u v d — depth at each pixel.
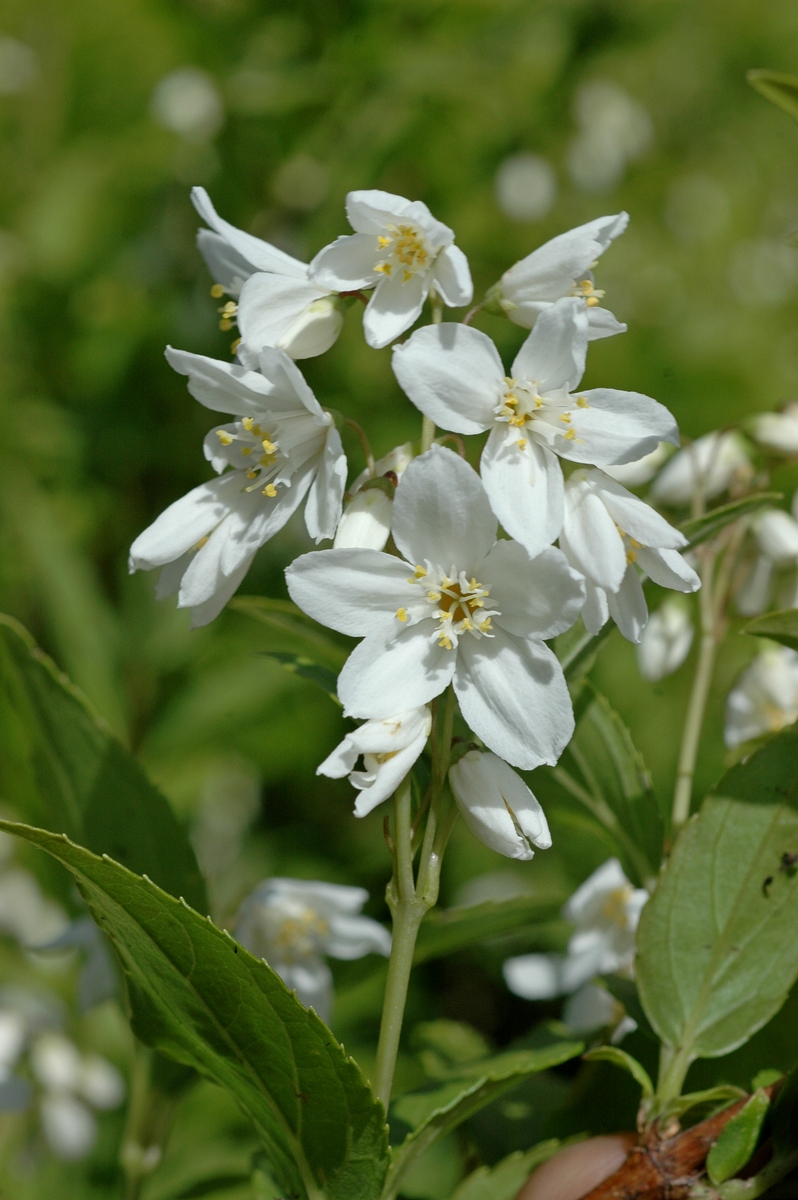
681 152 1.03
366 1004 0.48
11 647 0.30
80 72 0.63
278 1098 0.27
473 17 0.57
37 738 0.31
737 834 0.29
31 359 0.58
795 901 0.29
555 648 0.30
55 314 0.58
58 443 0.56
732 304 0.97
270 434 0.28
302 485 0.28
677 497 0.33
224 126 0.57
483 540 0.27
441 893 0.60
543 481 0.27
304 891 0.33
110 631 0.52
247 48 0.59
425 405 0.27
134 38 0.62
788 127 1.08
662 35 0.72
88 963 0.35
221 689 0.51
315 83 0.55
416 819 0.28
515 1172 0.31
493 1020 0.60
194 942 0.26
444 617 0.27
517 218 0.71
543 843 0.27
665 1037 0.29
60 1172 0.44
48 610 0.51
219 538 0.28
